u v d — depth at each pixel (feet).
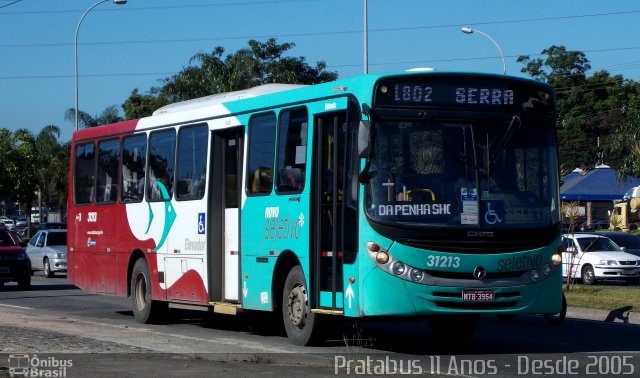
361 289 40.45
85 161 68.90
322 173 44.29
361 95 41.06
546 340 50.65
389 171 40.34
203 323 60.59
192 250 54.34
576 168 250.98
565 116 259.19
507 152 41.68
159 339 49.03
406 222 40.01
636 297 73.51
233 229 51.83
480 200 40.75
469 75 41.68
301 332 45.47
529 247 41.22
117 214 63.62
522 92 42.45
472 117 41.47
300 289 45.44
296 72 153.99
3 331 50.47
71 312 69.92
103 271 65.31
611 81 260.01
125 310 71.72
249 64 148.05
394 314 39.91
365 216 40.24
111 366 37.32
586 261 101.30
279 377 34.94
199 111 54.90
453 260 40.14
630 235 111.34
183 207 55.57
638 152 173.06
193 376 34.96
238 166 51.55
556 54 266.16
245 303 49.90
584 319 64.69
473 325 47.85
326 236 43.83
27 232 246.27
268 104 48.57
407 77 41.01
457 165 40.93
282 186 46.83
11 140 162.81
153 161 59.82
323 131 44.47
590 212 206.90
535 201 41.83
